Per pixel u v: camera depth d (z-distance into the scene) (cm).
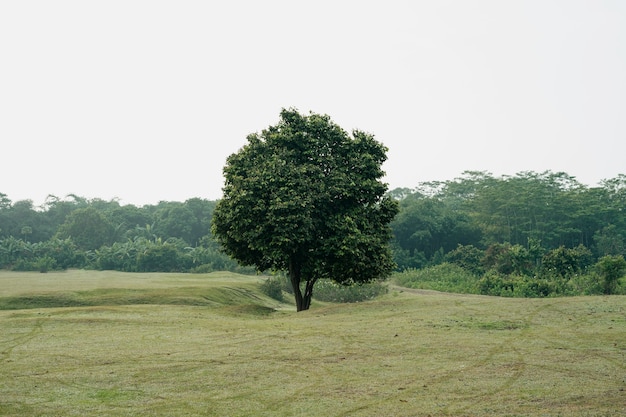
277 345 1264
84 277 4884
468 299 2095
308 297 2442
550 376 916
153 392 873
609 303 1723
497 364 1016
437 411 741
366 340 1291
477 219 9300
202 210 10631
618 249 7738
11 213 9938
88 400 831
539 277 4356
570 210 8544
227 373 994
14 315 1880
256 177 2134
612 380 884
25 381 953
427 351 1149
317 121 2312
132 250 7181
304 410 764
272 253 2094
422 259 8112
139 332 1514
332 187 2173
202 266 6694
